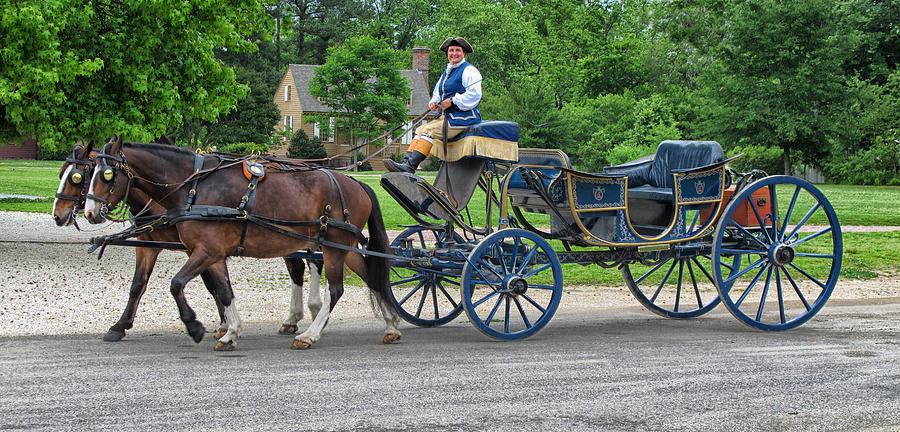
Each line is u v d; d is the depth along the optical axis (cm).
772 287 1233
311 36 7675
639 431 494
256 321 925
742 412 537
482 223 1739
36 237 1554
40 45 1134
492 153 803
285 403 543
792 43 4212
